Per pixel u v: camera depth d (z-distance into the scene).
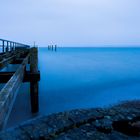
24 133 1.64
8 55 8.55
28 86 17.86
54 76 27.58
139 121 1.93
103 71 35.22
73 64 49.41
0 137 1.56
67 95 15.78
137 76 29.59
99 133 1.72
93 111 2.19
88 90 18.22
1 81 5.97
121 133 1.75
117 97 15.52
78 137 1.64
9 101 2.71
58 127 1.75
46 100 13.96
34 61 7.50
